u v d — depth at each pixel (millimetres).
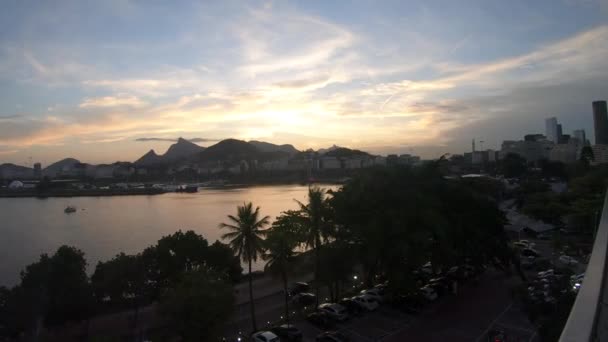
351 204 46344
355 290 53469
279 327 39562
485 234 46938
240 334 40062
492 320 39812
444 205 47438
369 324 40750
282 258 44750
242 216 44500
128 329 42875
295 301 49312
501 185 146625
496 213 50500
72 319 41625
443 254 43188
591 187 94250
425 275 56281
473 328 38188
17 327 38531
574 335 7363
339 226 48156
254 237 43812
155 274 46906
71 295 41312
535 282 31078
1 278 91125
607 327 8969
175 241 51031
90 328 43625
